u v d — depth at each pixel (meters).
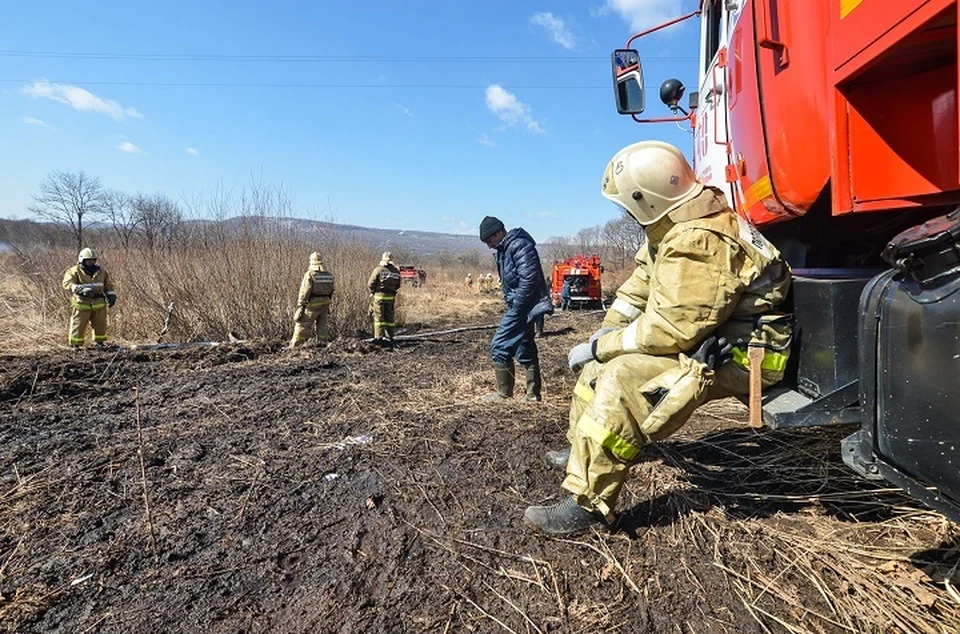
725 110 3.61
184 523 2.66
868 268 2.50
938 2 1.38
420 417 4.36
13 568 2.29
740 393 2.30
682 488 2.85
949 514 1.45
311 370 6.79
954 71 1.69
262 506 2.83
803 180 2.39
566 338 10.93
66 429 4.20
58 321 10.36
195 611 2.03
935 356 1.41
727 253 2.08
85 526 2.63
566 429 3.97
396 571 2.27
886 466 1.65
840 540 2.33
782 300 2.22
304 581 2.21
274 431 4.08
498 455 3.46
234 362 7.42
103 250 11.22
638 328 2.20
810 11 2.21
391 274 9.79
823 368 2.07
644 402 2.20
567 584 2.16
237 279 10.00
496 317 16.56
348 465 3.35
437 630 1.93
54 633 1.91
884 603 1.94
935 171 1.74
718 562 2.24
